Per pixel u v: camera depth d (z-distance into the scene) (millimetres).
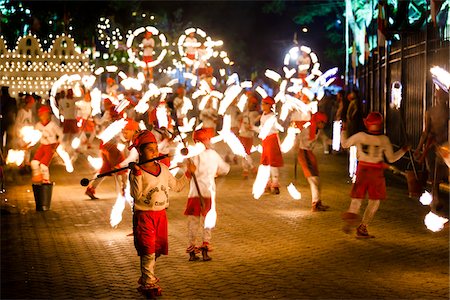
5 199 15523
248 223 12617
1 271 9422
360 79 29656
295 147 15359
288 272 9219
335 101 33281
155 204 8430
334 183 18000
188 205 9891
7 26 41062
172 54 41656
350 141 11305
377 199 11156
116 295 8289
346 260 9844
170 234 11742
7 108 22188
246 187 17297
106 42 43969
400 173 19656
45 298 8180
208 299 8078
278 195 15930
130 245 10961
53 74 37344
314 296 8133
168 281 8852
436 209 13438
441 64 17141
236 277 8992
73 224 12711
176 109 24453
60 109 22938
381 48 23859
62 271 9406
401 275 9031
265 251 10430
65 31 39500
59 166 22000
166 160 13227
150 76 32406
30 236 11688
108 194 16312
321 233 11711
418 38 19172
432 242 10977
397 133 21281
